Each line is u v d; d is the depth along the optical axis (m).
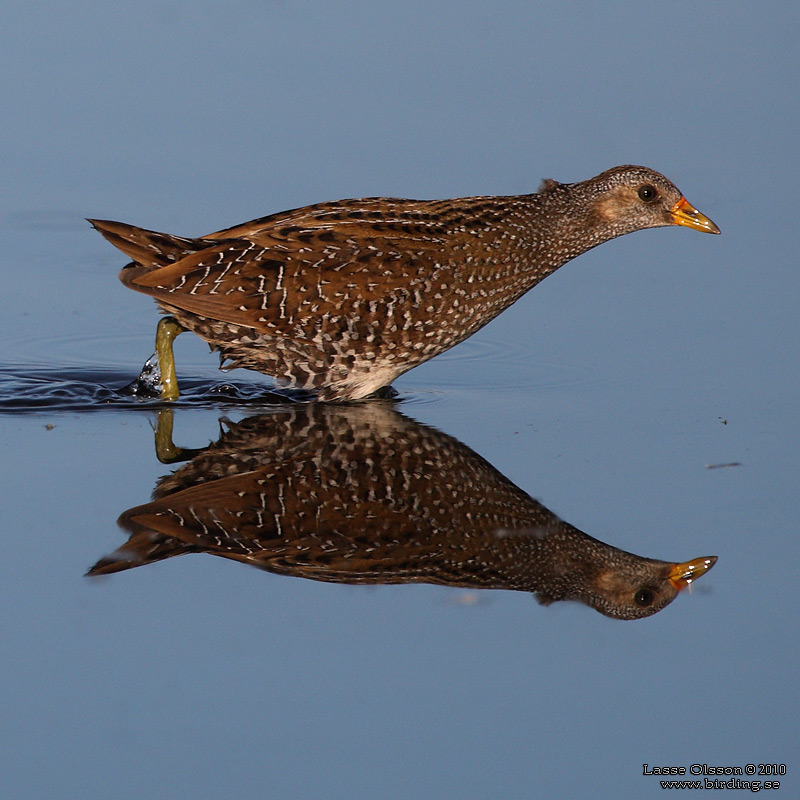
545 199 12.67
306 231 11.96
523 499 9.91
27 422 11.47
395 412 11.89
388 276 11.88
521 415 11.75
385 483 10.12
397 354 12.20
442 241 12.11
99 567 8.80
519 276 12.56
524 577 8.91
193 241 12.01
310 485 10.02
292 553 9.06
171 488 9.93
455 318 12.32
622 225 12.79
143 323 14.57
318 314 11.84
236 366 12.38
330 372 12.17
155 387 12.41
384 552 9.11
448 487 10.08
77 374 12.95
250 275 11.74
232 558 8.98
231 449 10.79
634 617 8.52
